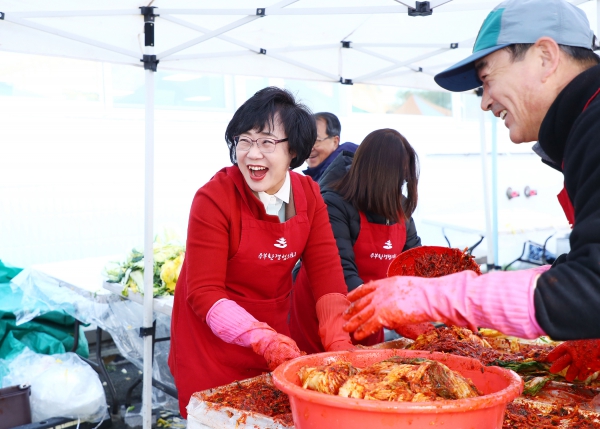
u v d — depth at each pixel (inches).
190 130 238.1
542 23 56.0
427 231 291.9
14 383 143.4
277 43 150.4
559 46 55.8
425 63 175.6
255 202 82.5
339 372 53.3
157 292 138.1
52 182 206.4
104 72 219.1
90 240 216.2
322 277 89.6
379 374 54.4
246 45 144.9
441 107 309.0
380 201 110.4
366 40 161.6
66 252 211.0
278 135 79.0
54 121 206.7
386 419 44.6
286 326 93.2
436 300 47.3
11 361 153.9
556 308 44.3
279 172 80.9
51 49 119.8
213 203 80.7
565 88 54.3
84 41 121.4
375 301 49.4
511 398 47.8
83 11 118.3
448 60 172.1
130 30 126.0
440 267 83.7
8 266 188.7
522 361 77.7
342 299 85.1
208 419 64.9
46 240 206.4
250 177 80.5
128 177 223.9
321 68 162.9
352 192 112.6
